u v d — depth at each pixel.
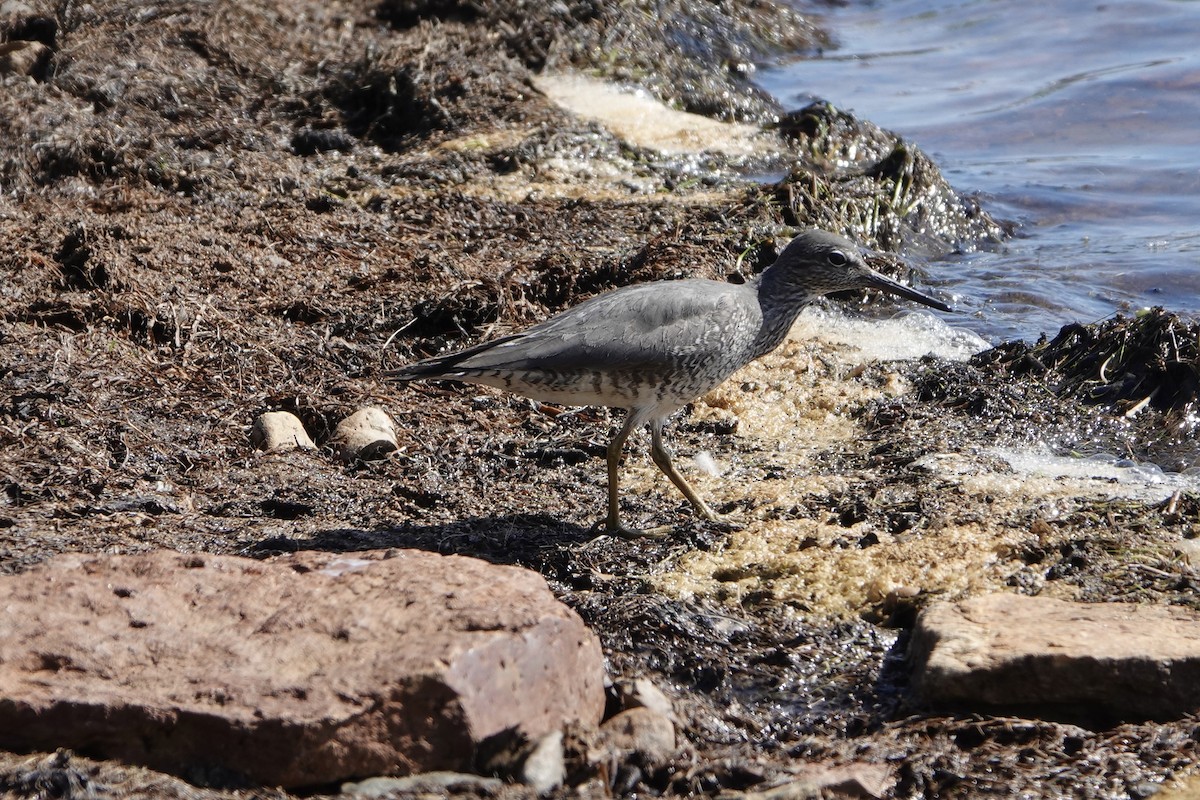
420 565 8.02
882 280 11.48
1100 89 24.30
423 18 24.44
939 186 19.17
